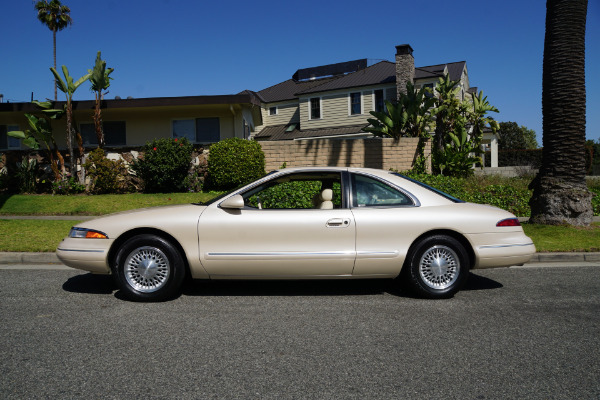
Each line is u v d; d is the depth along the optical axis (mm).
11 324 4559
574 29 9617
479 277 6691
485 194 14094
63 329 4426
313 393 3174
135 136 18000
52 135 17047
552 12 9766
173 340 4160
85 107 16234
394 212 5418
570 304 5305
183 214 5355
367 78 30047
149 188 15320
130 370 3523
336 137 28703
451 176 16750
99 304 5258
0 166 16375
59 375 3426
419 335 4305
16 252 7695
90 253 5273
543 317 4832
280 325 4586
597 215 13609
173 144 14891
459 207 5547
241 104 16938
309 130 31266
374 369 3562
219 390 3211
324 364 3654
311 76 42656
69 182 15281
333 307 5191
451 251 5426
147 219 5316
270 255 5254
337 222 5309
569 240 8711
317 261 5281
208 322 4660
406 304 5309
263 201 5562
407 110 17109
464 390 3227
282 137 31531
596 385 3312
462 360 3738
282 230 5277
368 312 5008
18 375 3420
